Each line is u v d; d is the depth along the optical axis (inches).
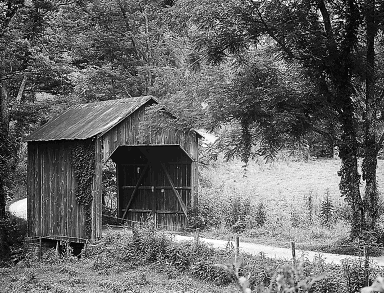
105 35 1397.6
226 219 1091.3
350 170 805.9
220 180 1626.5
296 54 791.7
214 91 786.2
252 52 848.3
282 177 1646.2
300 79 823.7
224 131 835.4
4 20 1132.5
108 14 1411.2
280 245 866.8
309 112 787.4
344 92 800.9
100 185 949.8
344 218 1065.5
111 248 880.9
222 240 948.0
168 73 1185.4
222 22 800.9
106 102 1095.0
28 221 1070.4
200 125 853.2
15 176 1233.4
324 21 810.8
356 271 580.4
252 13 777.6
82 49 1456.7
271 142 788.0
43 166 1047.6
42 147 1050.7
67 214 989.8
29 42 1203.9
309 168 1740.9
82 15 1433.3
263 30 778.8
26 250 989.2
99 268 820.6
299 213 1154.7
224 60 851.4
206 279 714.2
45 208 1037.2
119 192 1227.2
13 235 1102.4
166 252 797.9
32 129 1334.9
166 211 1155.3
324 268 605.3
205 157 1316.4
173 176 1149.1
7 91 1343.5
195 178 1112.2
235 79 796.0
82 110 1116.5
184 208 1122.7
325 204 1077.8
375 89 840.3
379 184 1467.8
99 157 952.3
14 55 1196.5
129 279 730.2
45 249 1011.3
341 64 788.0
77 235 967.6
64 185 999.6
